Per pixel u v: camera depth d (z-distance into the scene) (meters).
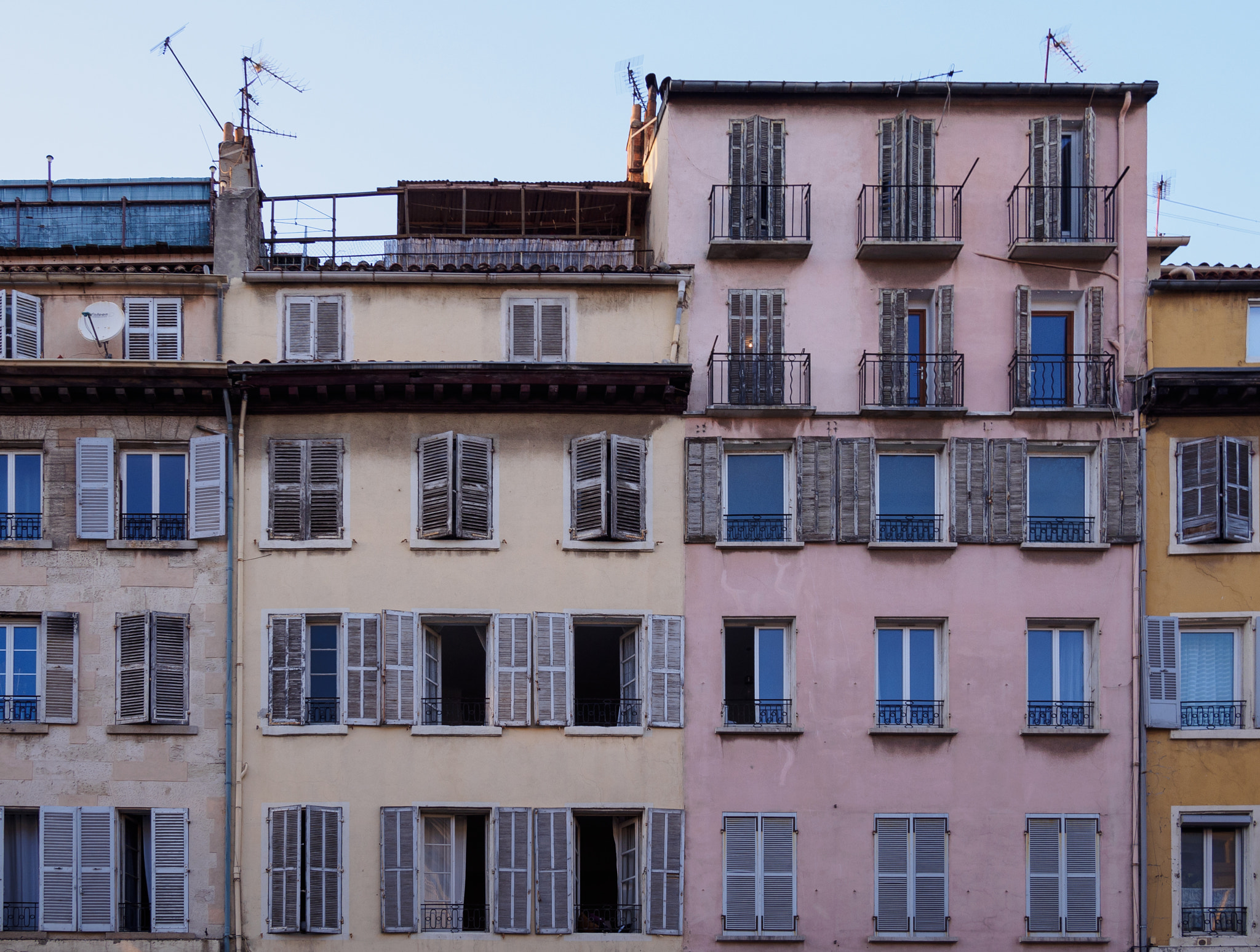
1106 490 29.17
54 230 34.56
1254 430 29.58
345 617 28.30
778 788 28.06
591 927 28.08
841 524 28.98
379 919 27.33
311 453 28.97
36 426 28.88
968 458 29.31
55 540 28.41
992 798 28.17
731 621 28.88
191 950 27.05
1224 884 28.41
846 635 28.64
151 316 29.78
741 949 27.59
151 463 29.20
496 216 35.25
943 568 28.94
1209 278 30.95
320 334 29.81
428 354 29.86
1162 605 29.00
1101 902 27.95
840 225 30.45
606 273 29.89
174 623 28.11
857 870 27.88
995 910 27.83
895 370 29.61
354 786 27.75
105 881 27.33
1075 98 30.84
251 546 28.62
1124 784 28.28
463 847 28.08
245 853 27.47
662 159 31.70
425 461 28.95
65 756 27.66
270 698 28.02
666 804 27.94
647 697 28.22
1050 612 28.84
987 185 30.61
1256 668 28.72
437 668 28.89
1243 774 28.34
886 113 30.89
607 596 28.64
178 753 27.73
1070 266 30.30
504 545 28.72
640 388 28.80
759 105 30.92
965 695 28.50
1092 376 29.77
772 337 29.94
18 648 28.31
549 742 28.06
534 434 29.23
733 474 29.61
